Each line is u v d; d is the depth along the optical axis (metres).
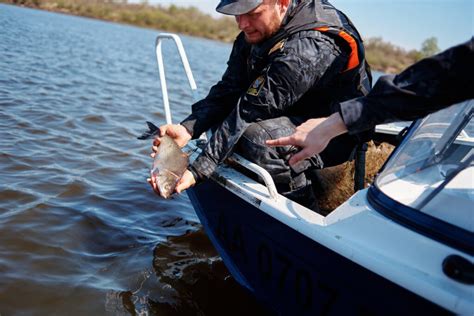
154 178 2.51
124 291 2.96
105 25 34.03
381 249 1.90
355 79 2.66
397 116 1.74
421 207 1.88
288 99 2.48
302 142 1.96
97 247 3.40
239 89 3.10
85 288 2.92
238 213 2.70
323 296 2.21
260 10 2.46
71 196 4.07
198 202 3.29
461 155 2.25
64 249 3.29
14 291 2.79
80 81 9.60
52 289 2.87
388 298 1.89
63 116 6.55
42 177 4.34
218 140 2.54
